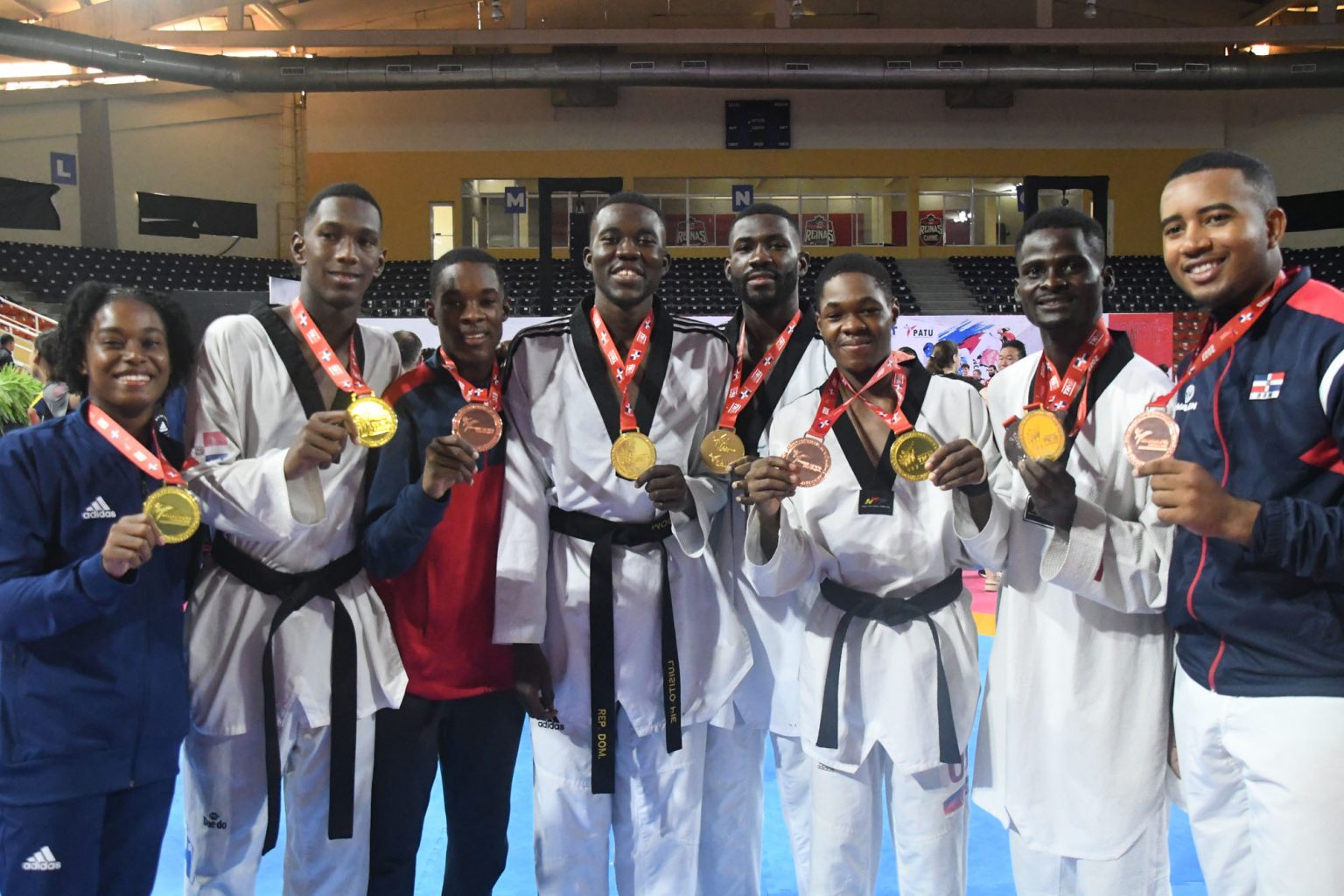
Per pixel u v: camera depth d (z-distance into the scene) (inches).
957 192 918.4
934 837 102.6
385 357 112.8
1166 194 89.9
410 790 110.5
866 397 107.7
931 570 104.1
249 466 95.7
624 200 111.0
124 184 790.5
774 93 890.1
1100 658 98.8
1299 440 81.4
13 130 739.4
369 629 106.4
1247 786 85.7
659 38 709.3
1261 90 863.7
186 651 101.1
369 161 880.9
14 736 91.1
